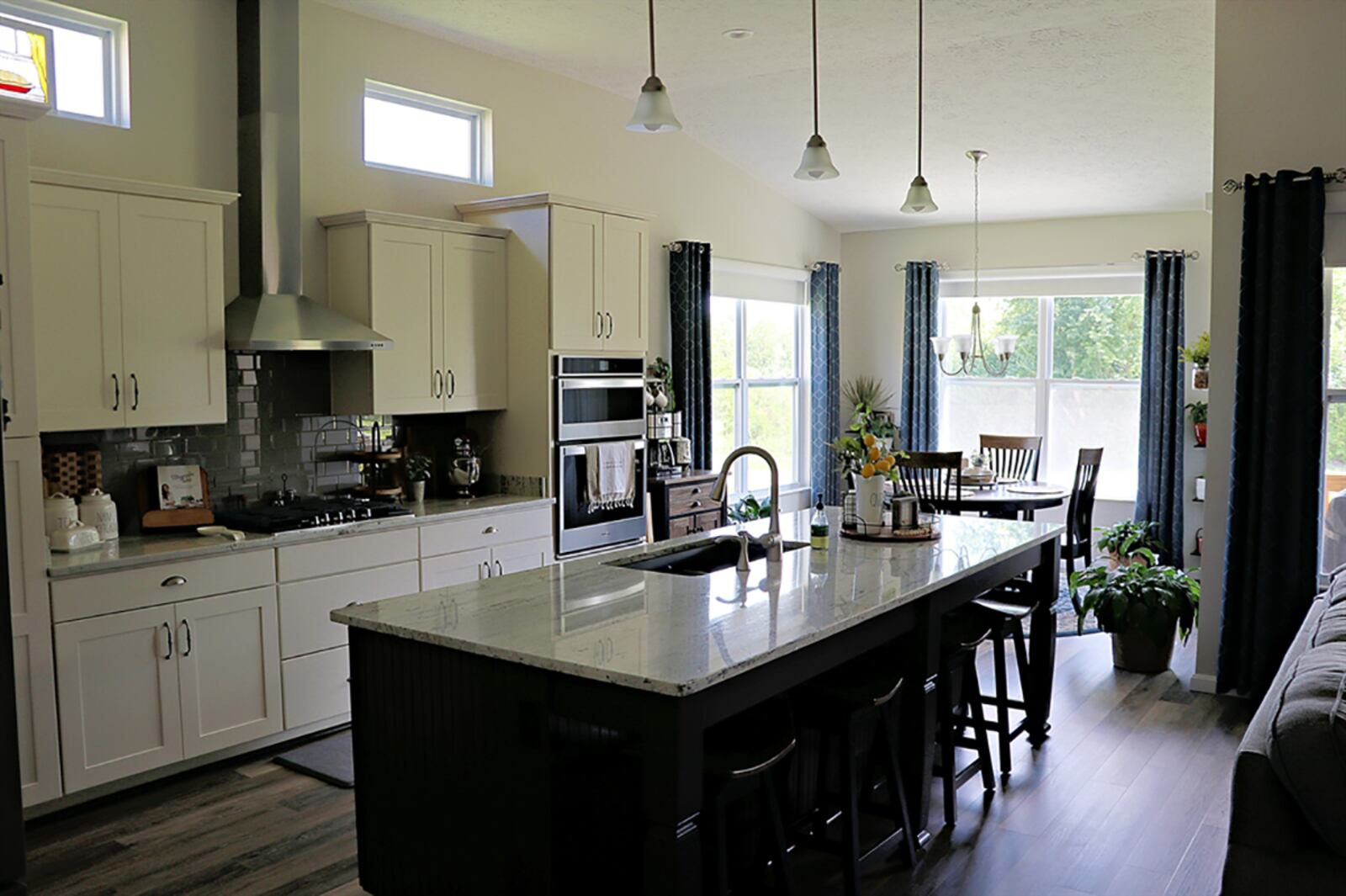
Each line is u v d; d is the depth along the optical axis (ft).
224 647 12.79
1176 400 24.64
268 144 14.42
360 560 14.28
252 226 14.47
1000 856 10.61
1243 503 15.17
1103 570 17.67
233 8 14.44
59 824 11.36
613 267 18.03
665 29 16.65
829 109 20.57
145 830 11.22
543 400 17.01
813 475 27.50
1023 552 13.05
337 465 16.17
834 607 9.40
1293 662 9.49
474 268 16.72
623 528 18.58
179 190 12.82
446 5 15.64
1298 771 7.05
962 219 26.81
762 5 15.58
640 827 8.87
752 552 13.37
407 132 17.17
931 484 20.45
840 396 29.01
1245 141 15.08
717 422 24.97
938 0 15.40
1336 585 12.53
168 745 12.26
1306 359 14.64
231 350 13.91
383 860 9.36
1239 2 14.98
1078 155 21.88
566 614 9.13
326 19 15.60
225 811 11.69
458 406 16.55
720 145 23.02
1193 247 24.79
